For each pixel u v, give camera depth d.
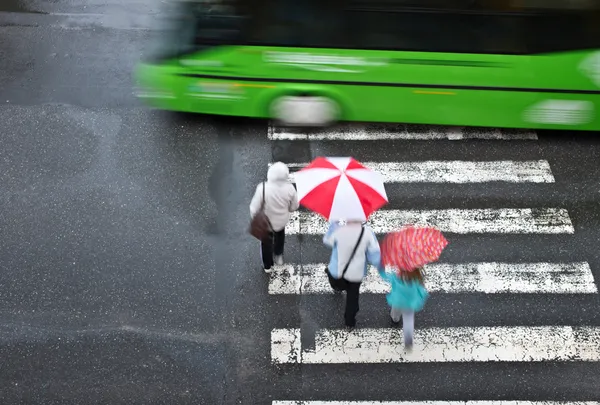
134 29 10.48
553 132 9.20
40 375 6.91
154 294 7.51
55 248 7.88
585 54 7.98
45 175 8.60
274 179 6.29
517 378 6.92
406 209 8.35
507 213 8.32
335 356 7.06
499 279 7.68
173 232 8.04
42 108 9.37
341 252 6.08
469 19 7.81
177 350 7.09
